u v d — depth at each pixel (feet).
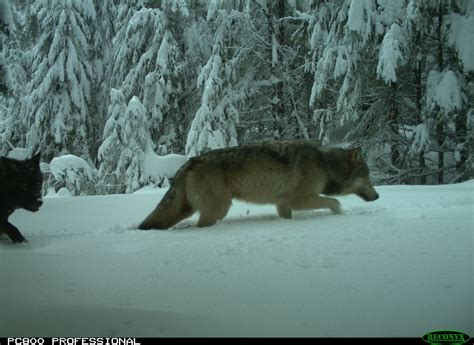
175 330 8.02
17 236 18.85
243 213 27.76
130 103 65.87
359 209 24.63
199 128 63.82
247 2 64.95
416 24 51.01
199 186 22.62
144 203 34.73
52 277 11.94
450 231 15.06
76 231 23.62
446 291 9.32
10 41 94.02
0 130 91.91
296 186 22.94
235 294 10.00
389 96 58.75
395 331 7.55
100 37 88.53
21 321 8.84
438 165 63.98
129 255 14.26
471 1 52.21
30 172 21.16
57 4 80.43
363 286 10.00
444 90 52.16
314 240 15.11
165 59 70.38
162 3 72.38
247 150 22.94
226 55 66.08
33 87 81.05
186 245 15.67
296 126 70.79
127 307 9.53
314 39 61.72
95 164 90.94
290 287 10.25
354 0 53.62
